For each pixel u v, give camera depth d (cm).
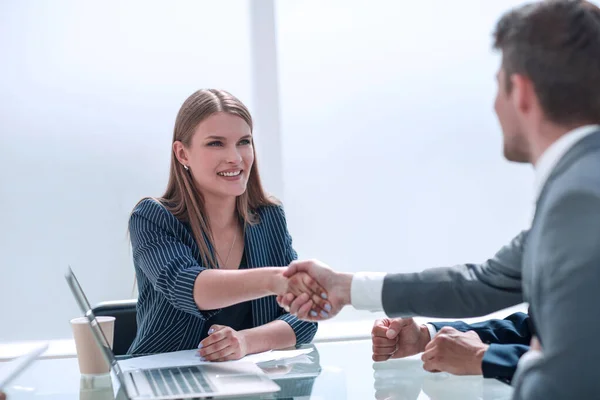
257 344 177
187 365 160
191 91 406
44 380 159
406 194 432
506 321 177
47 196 395
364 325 390
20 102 391
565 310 92
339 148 427
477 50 428
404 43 427
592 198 94
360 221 430
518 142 114
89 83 397
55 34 393
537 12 108
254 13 400
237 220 209
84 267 397
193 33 405
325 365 163
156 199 204
